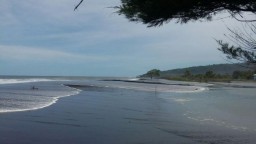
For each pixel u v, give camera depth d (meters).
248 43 5.84
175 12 5.95
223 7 5.92
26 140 13.55
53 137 14.31
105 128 16.88
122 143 13.58
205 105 31.62
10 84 64.94
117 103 31.12
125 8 6.08
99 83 90.88
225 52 6.00
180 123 19.39
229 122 20.14
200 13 6.02
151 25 6.27
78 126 17.17
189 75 187.75
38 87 56.06
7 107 23.70
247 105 32.19
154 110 26.12
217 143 13.99
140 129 16.89
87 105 28.08
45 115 20.58
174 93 52.66
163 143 13.69
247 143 14.04
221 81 139.25
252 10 5.86
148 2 5.77
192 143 13.81
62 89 53.53
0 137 13.84
